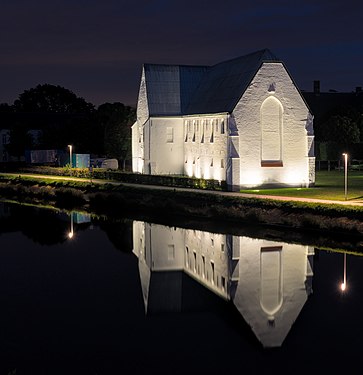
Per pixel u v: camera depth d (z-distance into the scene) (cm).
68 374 2564
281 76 6550
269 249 4450
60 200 7350
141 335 2964
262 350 2775
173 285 3769
